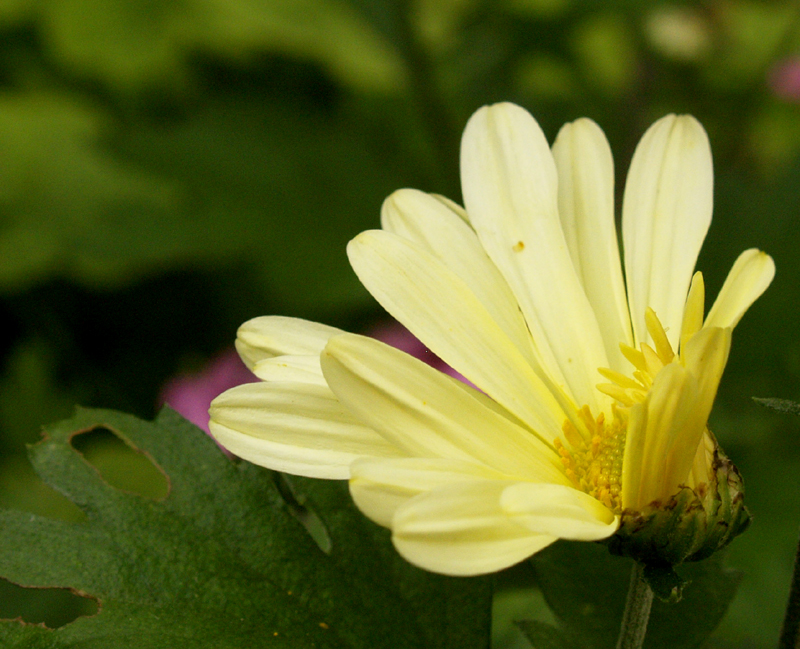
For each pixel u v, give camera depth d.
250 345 0.27
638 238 0.28
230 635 0.27
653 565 0.26
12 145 0.49
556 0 0.48
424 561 0.25
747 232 0.41
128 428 0.28
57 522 0.27
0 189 0.48
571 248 0.28
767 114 0.55
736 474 0.26
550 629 0.28
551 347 0.27
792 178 0.41
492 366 0.27
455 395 0.26
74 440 0.43
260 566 0.27
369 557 0.28
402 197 0.28
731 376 0.40
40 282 0.48
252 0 0.55
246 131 0.49
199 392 0.39
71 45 0.54
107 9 0.54
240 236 0.47
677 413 0.25
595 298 0.28
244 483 0.28
